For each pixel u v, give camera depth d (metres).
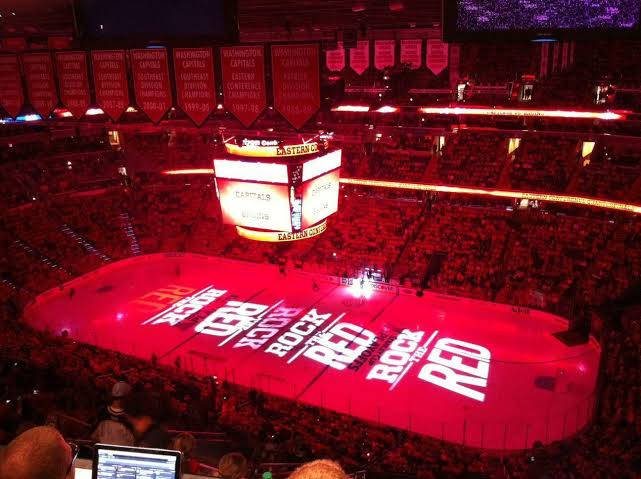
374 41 20.55
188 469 7.42
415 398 30.14
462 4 11.71
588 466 20.23
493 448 25.86
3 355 22.19
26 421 11.55
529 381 31.34
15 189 48.94
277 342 36.06
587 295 36.56
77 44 17.08
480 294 40.31
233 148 22.94
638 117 35.75
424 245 45.34
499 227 44.62
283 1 15.64
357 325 38.12
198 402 22.69
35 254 45.31
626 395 25.25
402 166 49.31
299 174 22.08
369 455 21.89
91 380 22.38
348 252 46.78
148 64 17.83
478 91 38.97
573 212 43.72
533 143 46.28
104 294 43.56
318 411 27.12
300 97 16.67
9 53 19.67
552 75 43.47
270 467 12.93
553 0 11.12
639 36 10.65
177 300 42.44
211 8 15.28
